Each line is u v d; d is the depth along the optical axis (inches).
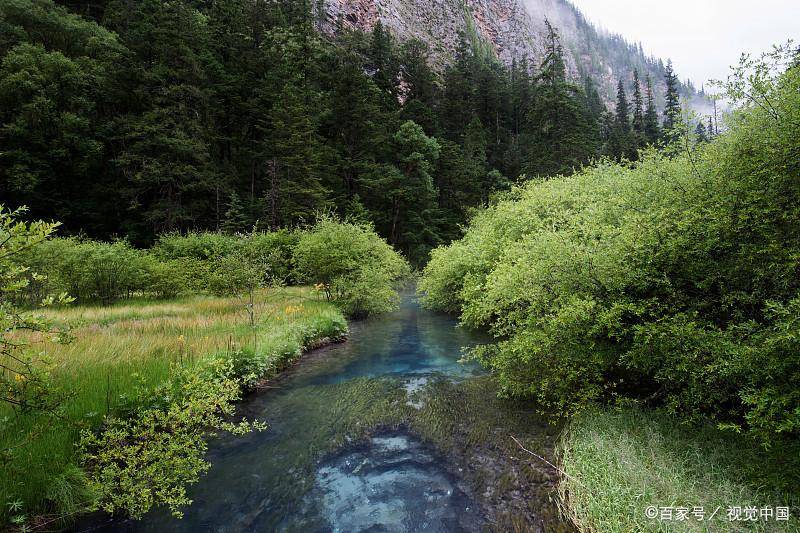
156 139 1069.1
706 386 151.2
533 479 162.4
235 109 1398.9
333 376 304.0
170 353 274.8
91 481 144.9
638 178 227.9
